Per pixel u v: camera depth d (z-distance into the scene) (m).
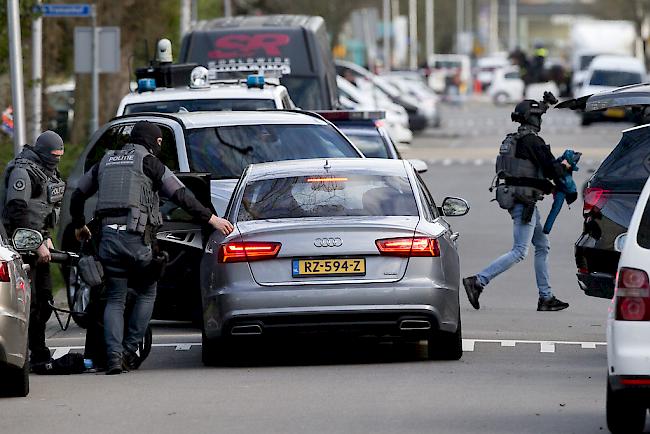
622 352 24.95
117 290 34.72
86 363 35.22
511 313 45.62
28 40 71.88
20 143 56.53
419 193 35.75
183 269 40.16
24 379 31.23
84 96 108.56
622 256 25.31
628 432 25.88
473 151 129.75
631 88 38.59
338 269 33.75
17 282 30.72
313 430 27.05
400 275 33.81
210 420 28.23
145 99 51.38
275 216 35.03
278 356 37.22
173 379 33.59
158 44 60.97
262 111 45.62
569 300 48.62
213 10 147.25
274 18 71.62
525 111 45.72
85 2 100.44
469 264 58.09
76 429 27.62
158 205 34.81
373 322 33.75
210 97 51.47
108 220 34.25
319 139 44.44
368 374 33.62
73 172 46.09
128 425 27.92
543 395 30.67
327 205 35.25
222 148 43.59
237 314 33.66
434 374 33.50
